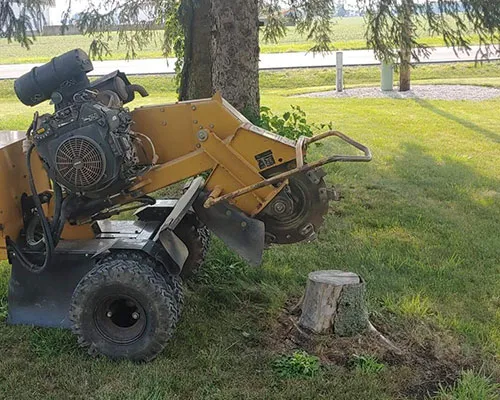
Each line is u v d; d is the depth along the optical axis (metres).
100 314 4.43
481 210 8.43
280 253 6.45
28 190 5.10
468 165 11.04
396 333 4.95
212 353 4.56
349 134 13.60
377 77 24.59
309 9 11.99
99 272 4.37
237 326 5.00
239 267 5.98
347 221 7.76
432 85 21.77
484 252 6.82
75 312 4.41
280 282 5.86
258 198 4.70
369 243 7.01
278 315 5.20
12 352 4.59
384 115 16.25
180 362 4.45
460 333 5.02
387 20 10.30
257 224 4.61
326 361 4.54
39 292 4.82
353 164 10.70
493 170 10.73
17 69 28.47
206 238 5.83
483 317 5.37
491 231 7.57
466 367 4.56
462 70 24.67
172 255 4.54
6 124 14.78
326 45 12.64
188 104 4.77
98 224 5.23
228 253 6.20
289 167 4.68
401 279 5.97
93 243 4.90
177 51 11.84
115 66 27.28
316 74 25.17
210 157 4.68
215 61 8.81
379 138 13.19
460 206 8.62
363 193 9.01
